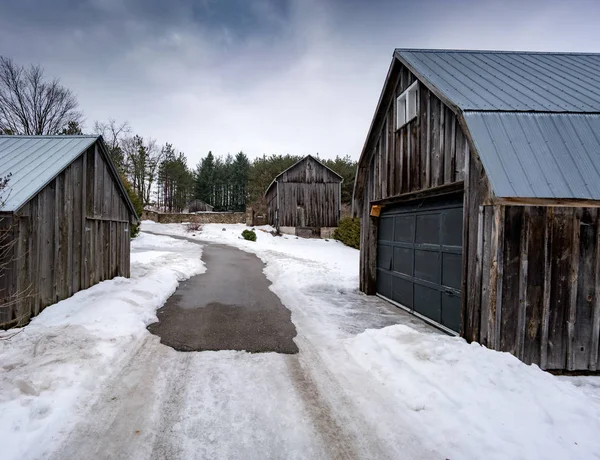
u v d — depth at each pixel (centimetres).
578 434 242
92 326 445
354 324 537
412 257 621
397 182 645
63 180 568
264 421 270
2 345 373
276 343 444
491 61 609
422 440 248
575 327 379
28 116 2322
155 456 227
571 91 474
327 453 235
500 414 265
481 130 390
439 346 379
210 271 1044
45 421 251
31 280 481
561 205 350
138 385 321
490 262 387
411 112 594
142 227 2773
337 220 2339
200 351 412
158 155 4025
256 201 3662
